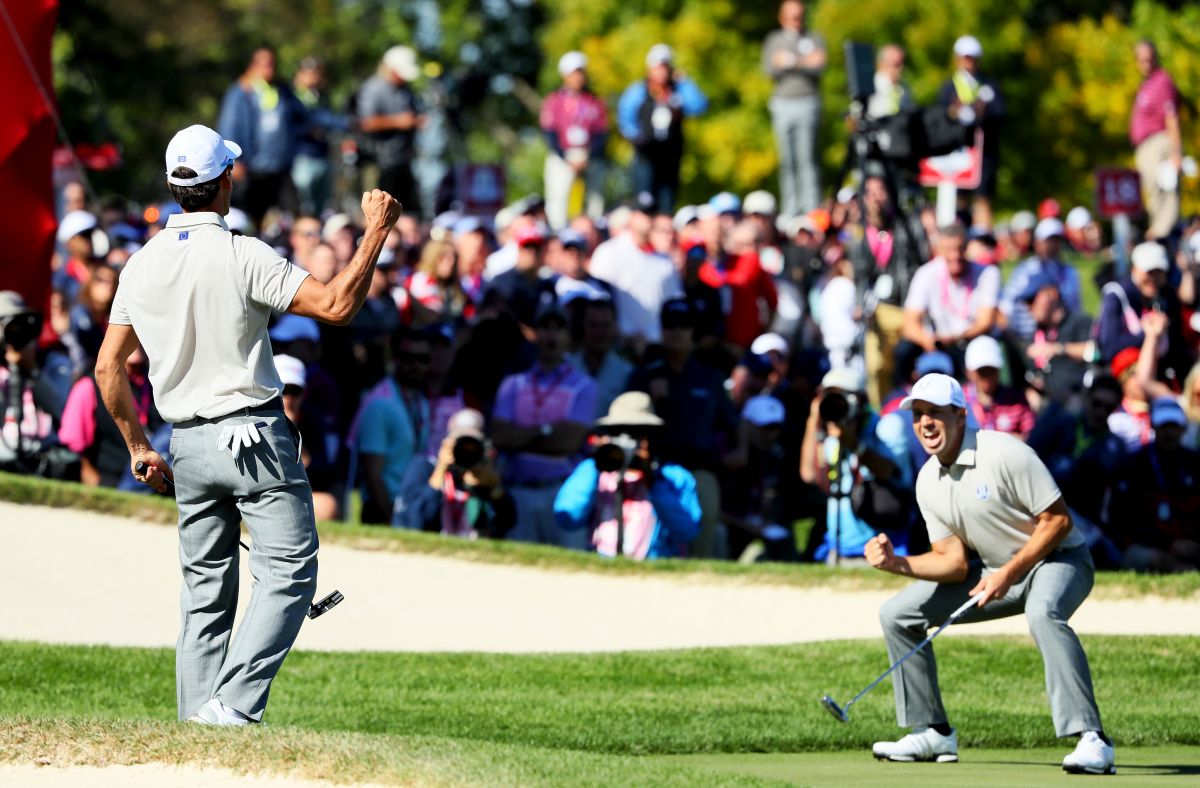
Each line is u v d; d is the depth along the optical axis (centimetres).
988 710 3375
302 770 2019
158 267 2355
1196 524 4797
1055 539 2681
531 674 3650
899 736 3103
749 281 6072
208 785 1997
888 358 6031
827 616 4197
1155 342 5459
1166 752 2942
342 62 18888
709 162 13288
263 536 2356
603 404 5181
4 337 4738
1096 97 12862
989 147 7350
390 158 8044
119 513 4644
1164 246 6538
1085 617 4166
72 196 7000
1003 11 12838
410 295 5531
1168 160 7831
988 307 5675
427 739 2195
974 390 5156
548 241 6600
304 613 2372
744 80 13375
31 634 3825
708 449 4806
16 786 1991
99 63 15338
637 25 14000
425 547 4534
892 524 4491
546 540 4784
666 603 4275
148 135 16175
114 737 2139
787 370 5341
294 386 4559
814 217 7006
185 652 2422
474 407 4997
